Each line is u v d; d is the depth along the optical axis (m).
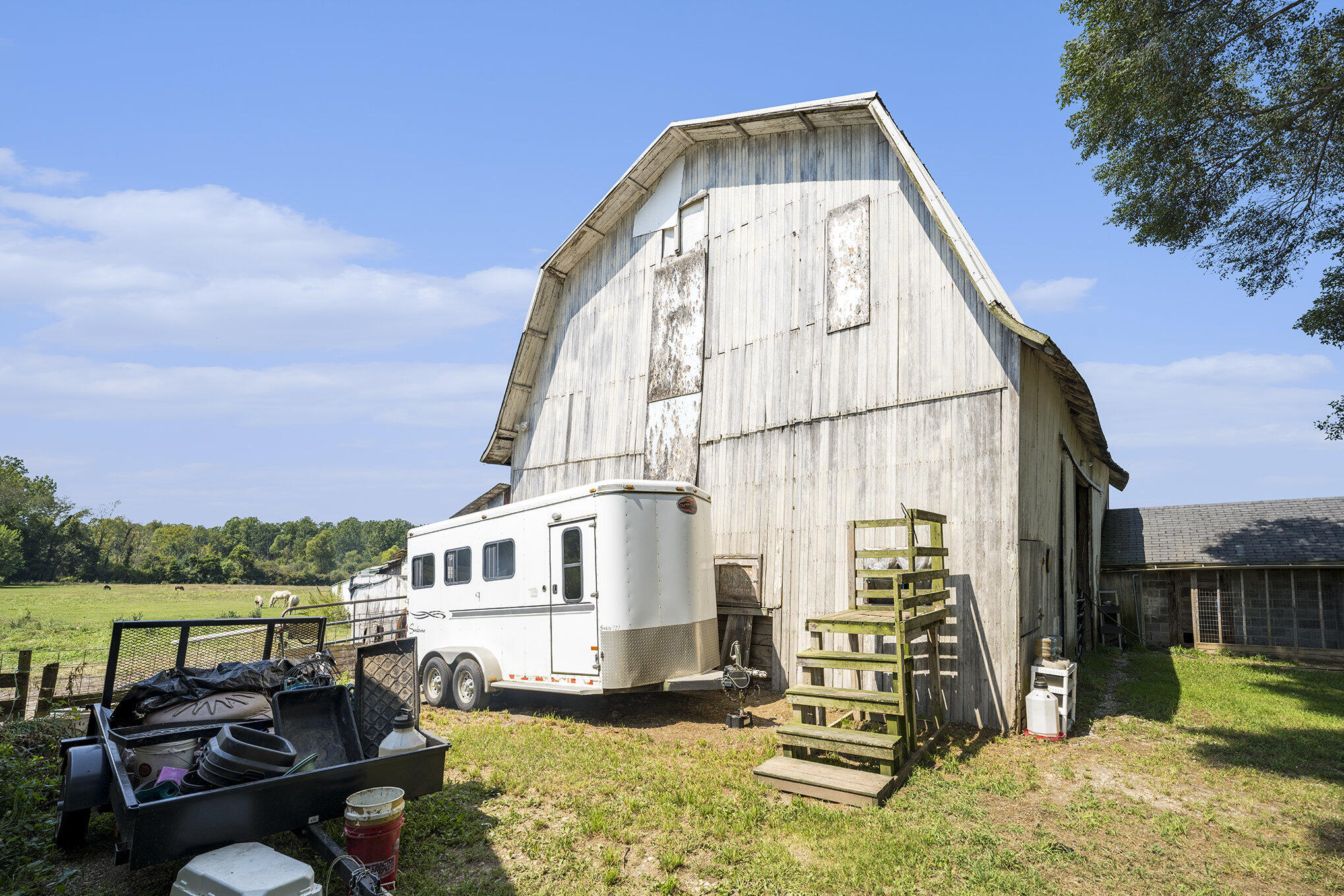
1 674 7.96
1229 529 16.86
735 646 9.84
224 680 5.70
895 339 9.67
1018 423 8.42
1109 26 12.48
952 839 5.31
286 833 5.24
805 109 10.57
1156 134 12.86
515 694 11.17
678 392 12.41
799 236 11.12
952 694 8.67
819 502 10.21
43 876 4.44
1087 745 7.80
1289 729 8.48
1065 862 4.99
